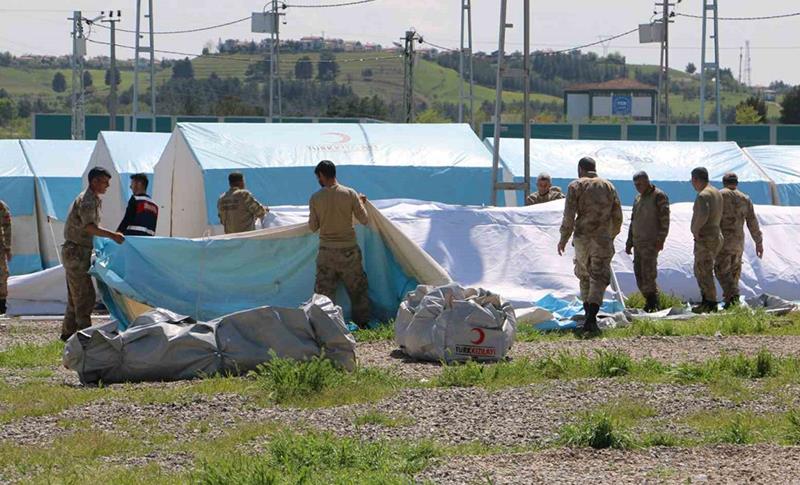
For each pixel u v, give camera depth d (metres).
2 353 38.78
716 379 31.11
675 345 39.19
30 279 56.41
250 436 24.92
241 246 44.38
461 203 68.38
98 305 57.47
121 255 43.66
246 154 65.69
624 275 53.28
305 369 30.19
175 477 21.38
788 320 46.03
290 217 52.69
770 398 29.00
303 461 21.84
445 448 23.67
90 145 78.81
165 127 188.75
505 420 26.61
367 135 70.69
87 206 42.62
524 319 43.47
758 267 55.53
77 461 23.11
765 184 73.00
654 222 49.41
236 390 30.33
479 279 48.69
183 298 43.69
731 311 47.69
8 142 77.44
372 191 66.94
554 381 31.64
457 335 35.72
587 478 20.73
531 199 59.03
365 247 44.81
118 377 32.53
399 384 31.47
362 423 26.34
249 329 33.50
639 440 24.22
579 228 42.81
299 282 44.78
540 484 20.28
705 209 49.62
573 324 44.06
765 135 187.00
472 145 71.44
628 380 31.64
